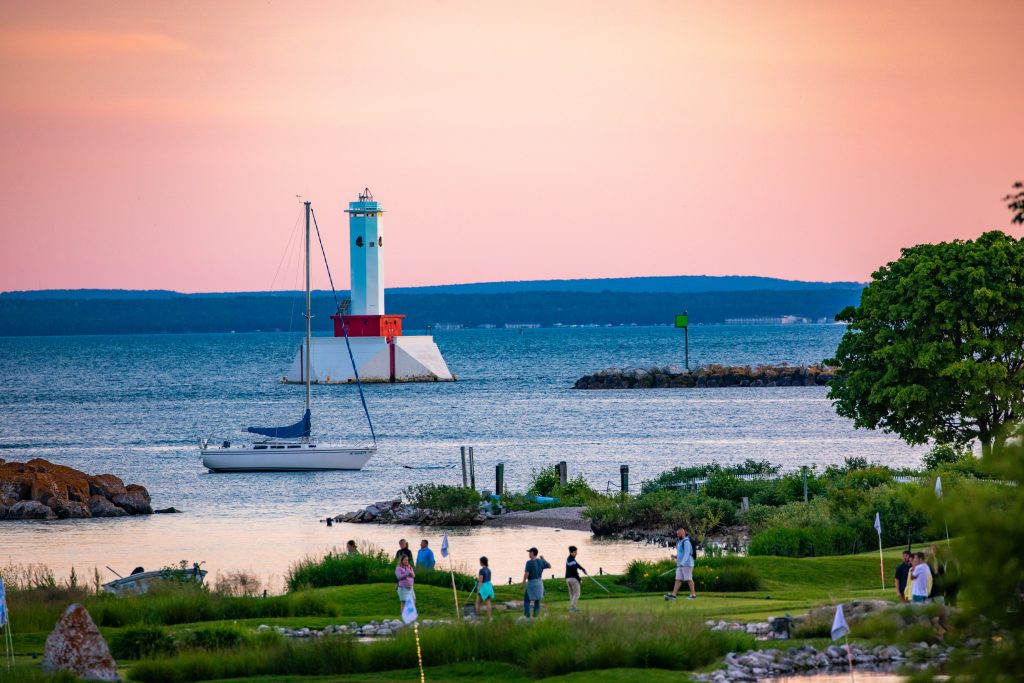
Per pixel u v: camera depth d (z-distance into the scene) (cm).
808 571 10062
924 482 13325
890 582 9762
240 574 11119
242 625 8225
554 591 9894
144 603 8838
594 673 6669
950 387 15012
